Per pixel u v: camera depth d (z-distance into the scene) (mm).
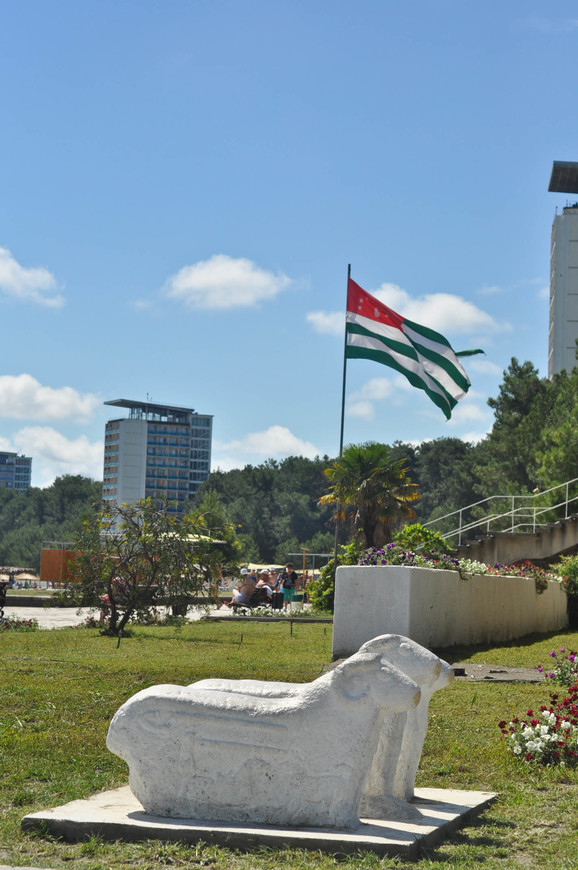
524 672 12211
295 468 120500
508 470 45000
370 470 35344
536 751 7266
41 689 9422
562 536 23656
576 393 40469
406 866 4566
